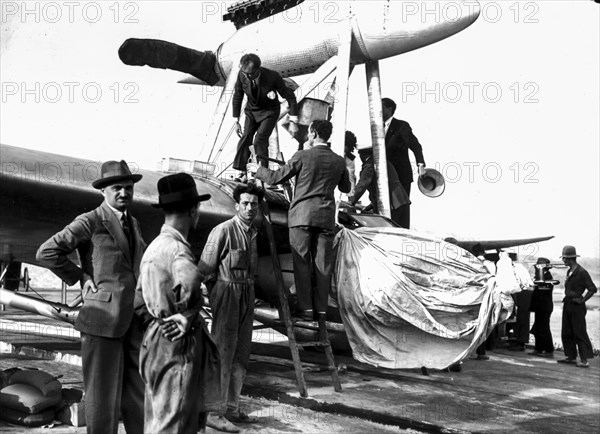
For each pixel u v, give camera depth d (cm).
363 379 826
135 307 412
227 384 548
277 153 1103
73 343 963
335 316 822
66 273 427
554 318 2531
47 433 487
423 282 766
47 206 598
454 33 986
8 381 532
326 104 994
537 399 794
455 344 770
